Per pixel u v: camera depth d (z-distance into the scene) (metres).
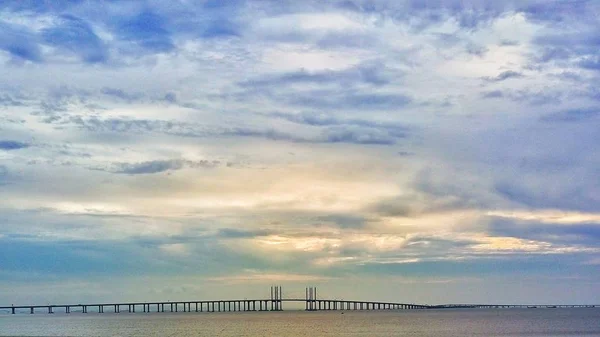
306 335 172.12
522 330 180.25
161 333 188.12
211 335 176.75
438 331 181.88
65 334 183.62
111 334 182.62
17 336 171.12
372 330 192.38
